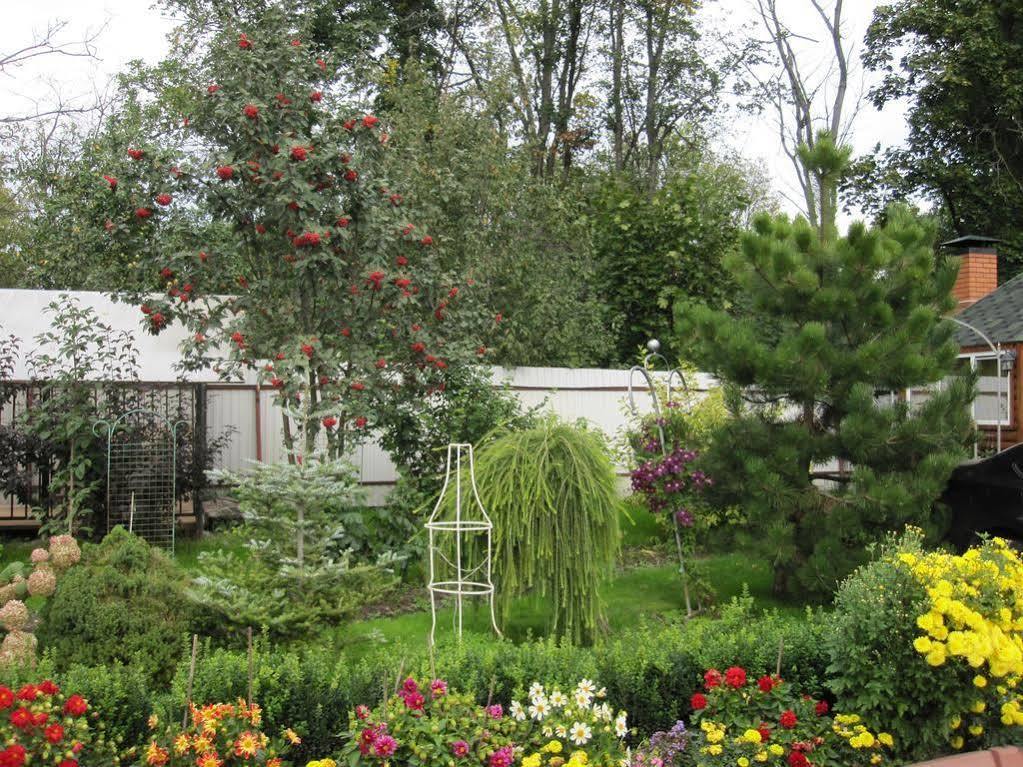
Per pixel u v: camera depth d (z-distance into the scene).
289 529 5.71
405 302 8.46
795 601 8.00
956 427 7.26
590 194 20.02
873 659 4.68
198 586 5.32
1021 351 12.90
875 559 6.95
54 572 5.45
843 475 7.89
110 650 4.71
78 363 9.75
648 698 4.82
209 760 3.79
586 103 25.91
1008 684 4.48
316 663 4.64
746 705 4.64
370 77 10.67
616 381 14.24
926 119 22.28
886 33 22.64
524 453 6.20
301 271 7.96
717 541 7.79
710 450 7.65
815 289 7.29
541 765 4.17
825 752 4.47
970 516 7.84
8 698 3.56
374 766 3.96
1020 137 21.97
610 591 8.48
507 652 5.02
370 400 8.74
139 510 9.44
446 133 14.72
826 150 7.99
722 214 16.55
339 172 8.23
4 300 11.54
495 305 13.95
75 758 3.68
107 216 8.54
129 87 18.50
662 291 15.74
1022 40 21.89
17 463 9.88
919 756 4.61
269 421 12.12
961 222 23.36
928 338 7.59
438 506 6.14
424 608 7.55
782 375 7.14
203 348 8.56
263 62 8.27
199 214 8.99
